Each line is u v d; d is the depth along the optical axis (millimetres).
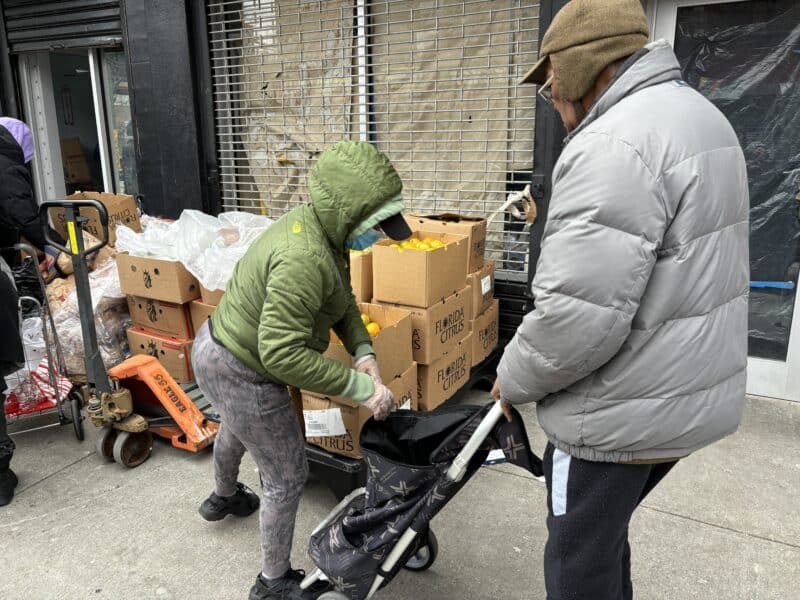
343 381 1797
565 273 1252
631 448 1390
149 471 3053
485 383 3883
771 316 3713
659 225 1230
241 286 1905
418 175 4395
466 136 4172
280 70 4680
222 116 4945
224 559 2422
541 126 3781
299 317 1731
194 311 3637
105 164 6035
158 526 2623
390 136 4426
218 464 2406
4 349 2758
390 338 2619
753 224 3664
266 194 4996
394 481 1752
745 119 3598
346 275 2027
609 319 1246
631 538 2486
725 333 1360
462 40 4023
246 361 1894
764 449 3139
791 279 3631
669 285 1281
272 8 4586
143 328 3877
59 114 6449
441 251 2982
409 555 1923
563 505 1510
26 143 3496
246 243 3520
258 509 2717
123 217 4621
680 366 1325
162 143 5117
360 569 1802
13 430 3475
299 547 2477
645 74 1335
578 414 1418
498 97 3994
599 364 1320
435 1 4051
